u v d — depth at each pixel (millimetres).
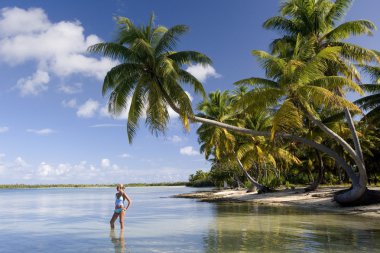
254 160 45562
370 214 22938
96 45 24359
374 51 26031
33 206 43312
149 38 26062
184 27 25016
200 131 44594
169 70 22609
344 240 13773
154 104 24188
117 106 25109
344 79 22703
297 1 27203
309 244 13031
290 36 28656
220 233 16359
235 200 43469
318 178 41969
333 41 26891
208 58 25828
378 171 56625
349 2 26516
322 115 36562
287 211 26641
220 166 72250
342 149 49219
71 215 29391
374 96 31094
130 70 24547
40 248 13945
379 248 12156
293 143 45438
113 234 17172
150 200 52938
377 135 52719
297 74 22750
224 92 41531
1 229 20266
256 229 17359
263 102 24078
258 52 24812
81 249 13430
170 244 13891
